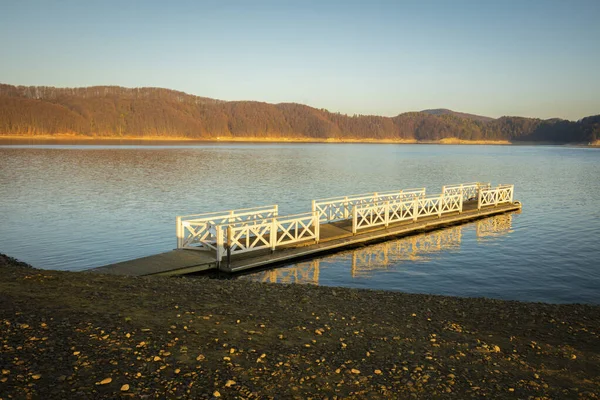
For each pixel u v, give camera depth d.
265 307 9.63
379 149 174.00
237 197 35.09
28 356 6.09
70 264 17.16
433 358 7.30
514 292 14.59
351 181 49.53
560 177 57.53
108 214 27.20
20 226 23.61
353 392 5.97
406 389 6.16
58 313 7.88
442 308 10.65
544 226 25.92
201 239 17.25
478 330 9.12
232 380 5.93
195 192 37.25
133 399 5.32
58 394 5.27
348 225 23.84
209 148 136.50
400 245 21.12
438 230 24.75
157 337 7.12
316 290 11.84
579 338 8.92
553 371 7.20
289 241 18.88
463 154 131.12
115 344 6.70
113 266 14.65
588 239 22.52
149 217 26.48
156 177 48.03
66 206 29.69
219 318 8.48
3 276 10.41
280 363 6.60
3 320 7.26
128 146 131.38
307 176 53.62
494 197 33.34
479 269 17.23
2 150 93.75
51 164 61.69
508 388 6.44
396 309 10.30
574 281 15.79
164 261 15.47
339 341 7.77
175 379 5.86
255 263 16.47
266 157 93.31
